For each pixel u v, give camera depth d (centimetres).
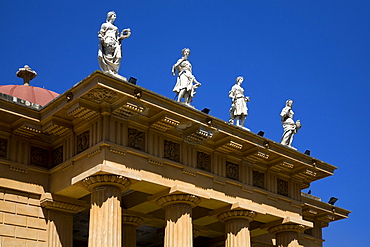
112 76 3644
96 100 3772
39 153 4128
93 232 3716
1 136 3978
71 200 4097
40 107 4059
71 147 3997
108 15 3988
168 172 4038
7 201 3909
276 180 4725
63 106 3844
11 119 3956
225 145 4288
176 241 4006
